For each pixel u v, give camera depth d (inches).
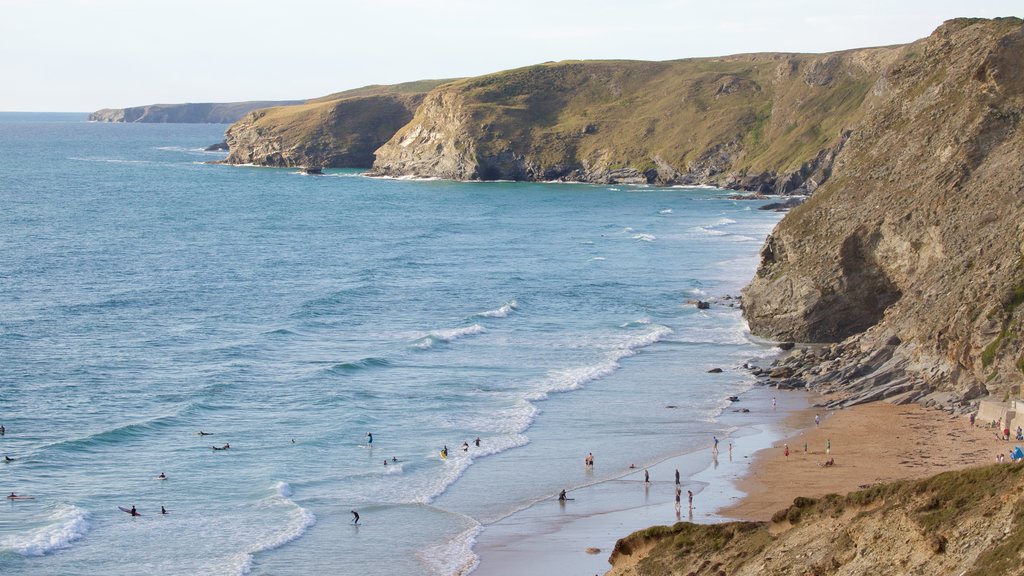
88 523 1619.1
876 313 2947.8
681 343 3056.1
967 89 2891.2
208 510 1695.4
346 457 1993.1
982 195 2551.7
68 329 3080.7
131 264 4434.1
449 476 1894.7
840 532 1101.1
